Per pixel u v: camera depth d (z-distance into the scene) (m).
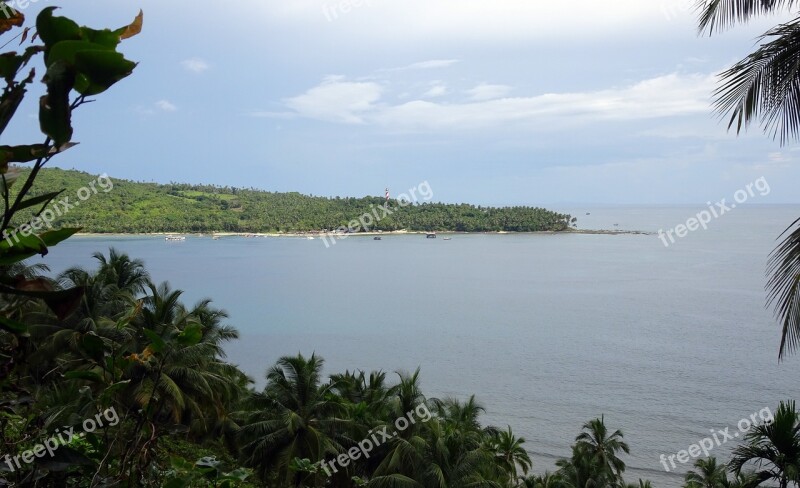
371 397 34.09
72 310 1.82
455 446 26.09
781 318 6.21
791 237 6.25
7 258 1.77
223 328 32.38
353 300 152.50
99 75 1.66
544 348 100.75
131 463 2.75
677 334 108.94
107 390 2.58
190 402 23.73
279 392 27.08
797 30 6.52
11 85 1.69
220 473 2.82
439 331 115.75
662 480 51.34
